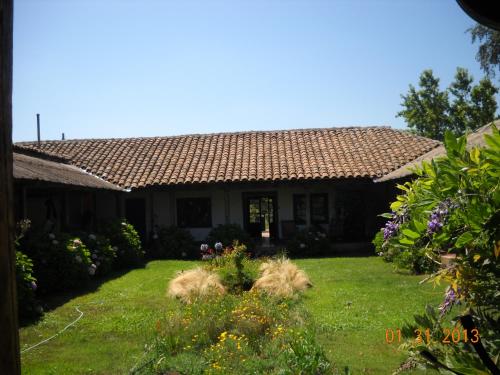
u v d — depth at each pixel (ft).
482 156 8.28
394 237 9.90
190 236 59.16
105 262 42.88
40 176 34.24
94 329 24.29
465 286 8.04
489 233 7.82
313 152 63.82
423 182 9.55
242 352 18.24
